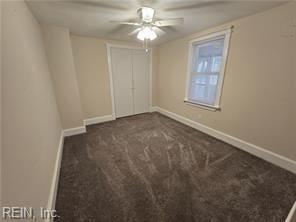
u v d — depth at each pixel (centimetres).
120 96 407
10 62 96
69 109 289
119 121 387
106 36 317
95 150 241
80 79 331
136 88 429
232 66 234
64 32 255
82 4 169
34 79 148
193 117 334
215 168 191
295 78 168
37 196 108
